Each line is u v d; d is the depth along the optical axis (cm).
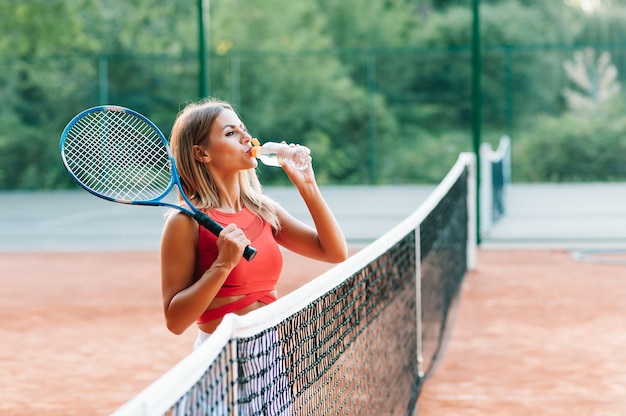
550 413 516
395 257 468
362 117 2534
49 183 2348
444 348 674
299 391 266
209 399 189
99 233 1552
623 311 802
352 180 2512
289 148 323
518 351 663
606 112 2700
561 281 960
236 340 213
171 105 2559
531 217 1656
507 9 3072
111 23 2845
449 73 2778
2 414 521
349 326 338
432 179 2519
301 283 956
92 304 870
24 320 798
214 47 2958
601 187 2305
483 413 516
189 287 295
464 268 999
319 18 3081
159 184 334
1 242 1430
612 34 3195
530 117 2886
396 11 3209
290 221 340
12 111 2389
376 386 410
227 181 314
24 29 2773
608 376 593
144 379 599
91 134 343
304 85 2541
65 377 605
